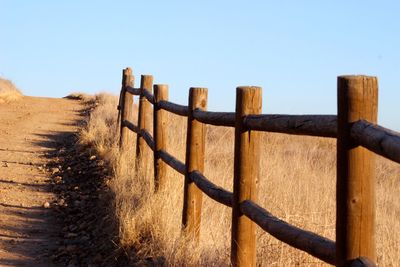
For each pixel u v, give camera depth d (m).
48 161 12.82
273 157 11.20
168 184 7.40
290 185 8.12
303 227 5.79
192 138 6.16
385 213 8.16
